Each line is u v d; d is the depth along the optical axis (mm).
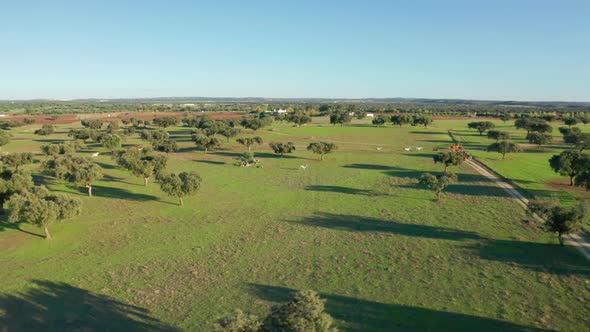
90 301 39406
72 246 53969
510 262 47125
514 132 197250
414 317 35781
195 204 75188
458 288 41156
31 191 59469
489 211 67938
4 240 55219
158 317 36438
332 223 63594
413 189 85875
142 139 166250
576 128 161875
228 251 52312
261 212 70000
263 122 199125
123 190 84938
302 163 120688
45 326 34969
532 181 89438
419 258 49125
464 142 165375
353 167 113688
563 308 36844
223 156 133875
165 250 52750
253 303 38750
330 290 41250
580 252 49375
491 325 34375
